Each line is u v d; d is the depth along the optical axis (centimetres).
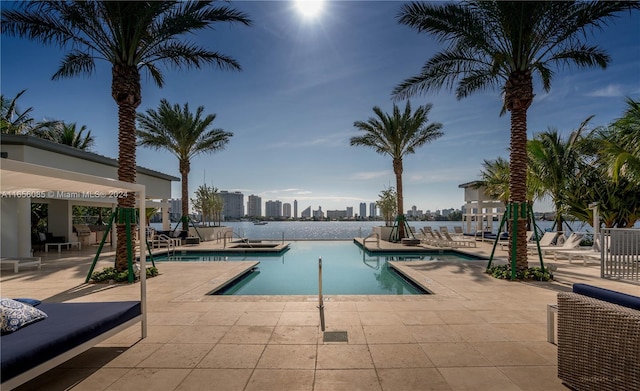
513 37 781
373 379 312
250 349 382
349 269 1108
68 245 1525
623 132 1195
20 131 1980
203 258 1393
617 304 281
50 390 297
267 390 294
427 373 322
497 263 923
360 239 1975
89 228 1858
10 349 260
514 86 800
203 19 841
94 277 774
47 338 286
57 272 907
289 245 1844
